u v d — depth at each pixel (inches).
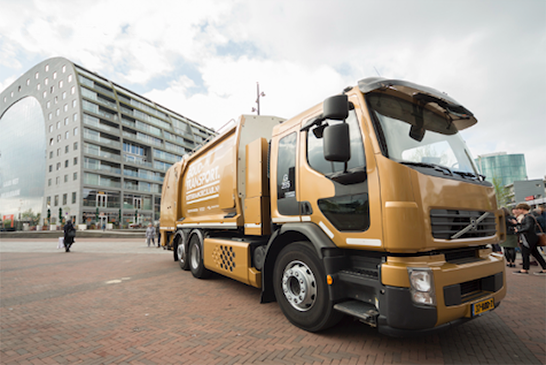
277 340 128.9
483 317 158.2
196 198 282.4
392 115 122.8
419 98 132.2
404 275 98.8
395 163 106.7
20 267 371.2
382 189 107.1
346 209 120.9
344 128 114.7
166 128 2596.0
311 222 139.3
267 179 182.5
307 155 145.3
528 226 268.7
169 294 216.5
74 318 164.9
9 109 2591.0
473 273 110.2
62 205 1940.2
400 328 98.7
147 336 136.6
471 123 149.3
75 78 1964.8
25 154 2345.0
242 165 207.8
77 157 1886.1
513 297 195.9
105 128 2050.9
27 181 2285.9
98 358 115.4
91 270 339.3
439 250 111.2
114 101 2193.7
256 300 197.9
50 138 2107.5
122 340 132.5
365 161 115.9
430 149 127.1
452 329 141.9
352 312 111.0
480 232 122.0
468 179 127.0
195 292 221.5
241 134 211.9
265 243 179.0
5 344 129.7
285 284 147.9
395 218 101.7
